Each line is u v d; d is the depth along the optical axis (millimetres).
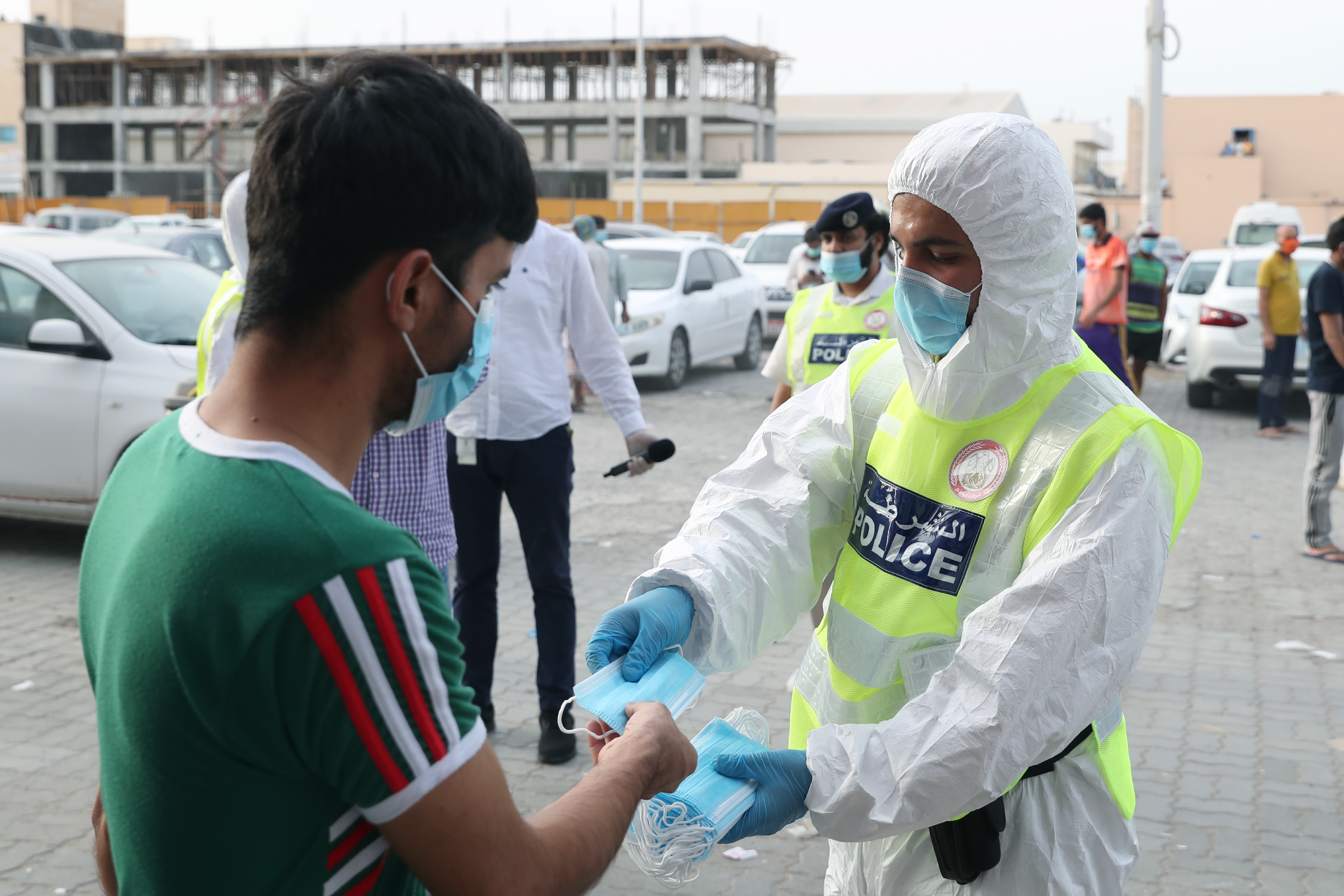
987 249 1588
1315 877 3336
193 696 967
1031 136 1610
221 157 59875
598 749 1474
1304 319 9508
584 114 66125
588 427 10961
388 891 1092
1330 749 4223
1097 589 1500
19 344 6312
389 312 1064
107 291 6449
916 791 1476
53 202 47312
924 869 1716
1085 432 1597
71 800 3645
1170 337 13789
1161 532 1570
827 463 1862
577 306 4039
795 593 1836
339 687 955
